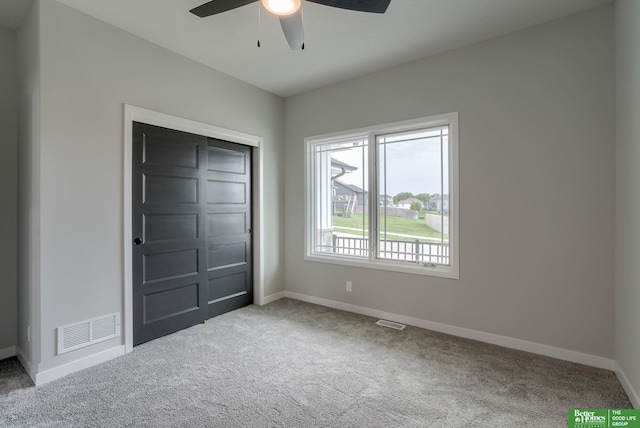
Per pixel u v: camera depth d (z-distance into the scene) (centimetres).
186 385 221
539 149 265
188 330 319
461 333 305
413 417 188
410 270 335
